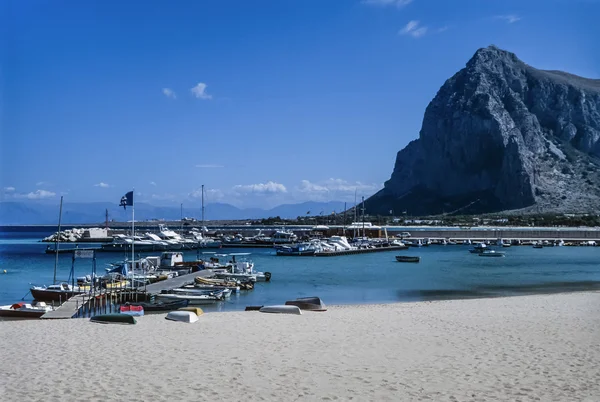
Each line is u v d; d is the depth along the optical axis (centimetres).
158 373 1908
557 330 2780
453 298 5197
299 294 5594
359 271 8231
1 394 1667
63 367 1992
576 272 8138
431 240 17400
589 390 1709
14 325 2975
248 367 1995
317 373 1912
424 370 1956
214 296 5044
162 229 19950
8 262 10188
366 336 2616
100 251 12975
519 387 1742
